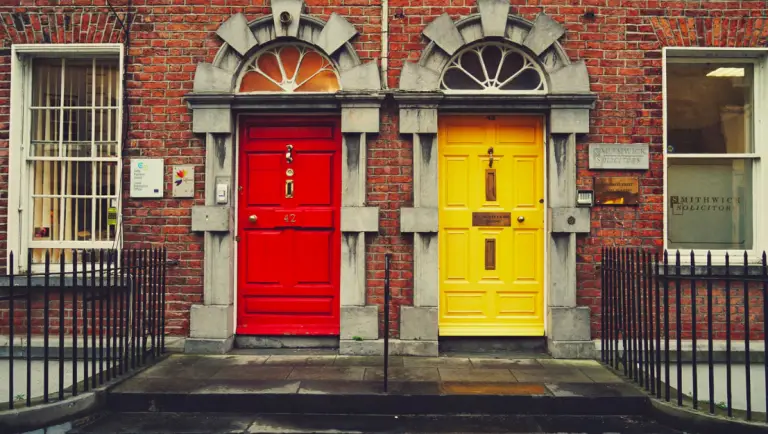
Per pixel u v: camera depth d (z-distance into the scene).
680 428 4.22
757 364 5.59
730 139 6.00
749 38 5.77
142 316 5.75
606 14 5.78
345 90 5.70
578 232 5.65
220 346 5.68
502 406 4.49
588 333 5.62
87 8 5.87
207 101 5.74
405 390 4.58
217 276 5.76
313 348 5.90
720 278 4.26
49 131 6.05
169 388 4.61
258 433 4.11
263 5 5.84
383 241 5.75
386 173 5.77
